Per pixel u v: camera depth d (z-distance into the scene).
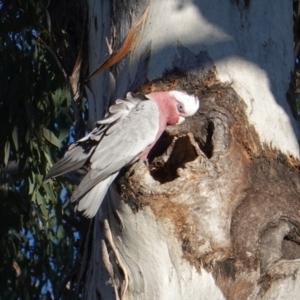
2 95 10.11
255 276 6.18
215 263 6.21
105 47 7.58
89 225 7.75
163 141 6.74
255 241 6.32
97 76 7.64
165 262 6.32
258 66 7.09
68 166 5.93
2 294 11.23
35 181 10.26
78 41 8.43
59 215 10.96
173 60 6.98
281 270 6.08
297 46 8.93
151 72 6.97
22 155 10.20
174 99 6.48
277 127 6.89
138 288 6.43
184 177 6.35
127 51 7.04
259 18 7.33
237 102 6.80
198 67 6.94
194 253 6.25
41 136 10.20
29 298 11.41
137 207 6.33
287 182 6.71
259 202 6.48
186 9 7.18
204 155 6.45
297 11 9.22
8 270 11.16
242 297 6.11
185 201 6.31
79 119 8.16
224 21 7.18
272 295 6.03
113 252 6.61
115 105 6.32
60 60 8.68
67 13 8.52
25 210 11.19
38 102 10.39
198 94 6.84
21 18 10.27
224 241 6.27
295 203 6.64
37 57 10.30
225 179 6.41
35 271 11.60
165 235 6.30
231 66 6.98
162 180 6.74
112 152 5.98
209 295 6.16
